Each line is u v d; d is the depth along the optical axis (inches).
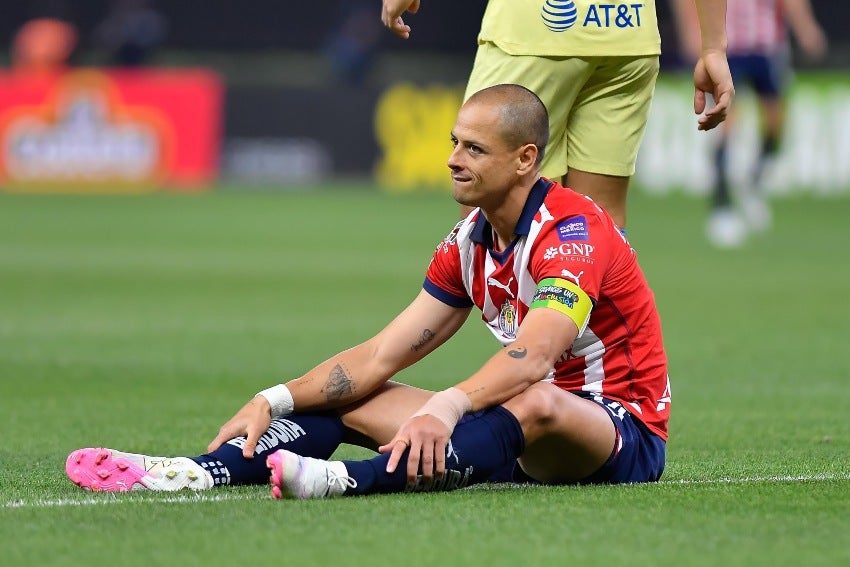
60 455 675.4
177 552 436.8
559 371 581.6
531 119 551.8
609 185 719.1
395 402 582.9
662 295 1553.9
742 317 1370.6
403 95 3326.8
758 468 634.8
